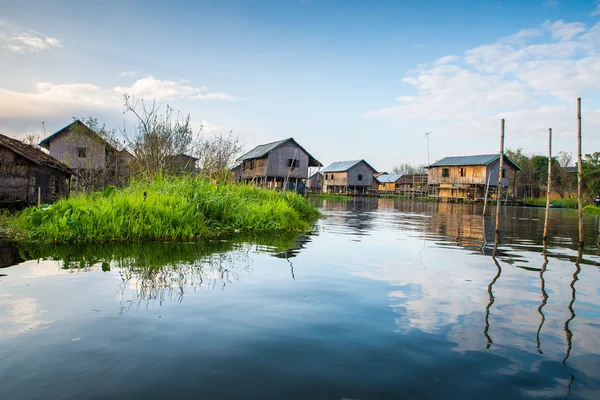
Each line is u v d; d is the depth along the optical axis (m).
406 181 52.28
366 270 4.14
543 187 41.56
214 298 2.91
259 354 1.99
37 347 2.00
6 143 10.98
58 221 5.73
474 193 38.31
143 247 5.16
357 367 1.87
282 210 9.17
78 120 16.27
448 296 3.19
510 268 4.46
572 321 2.61
